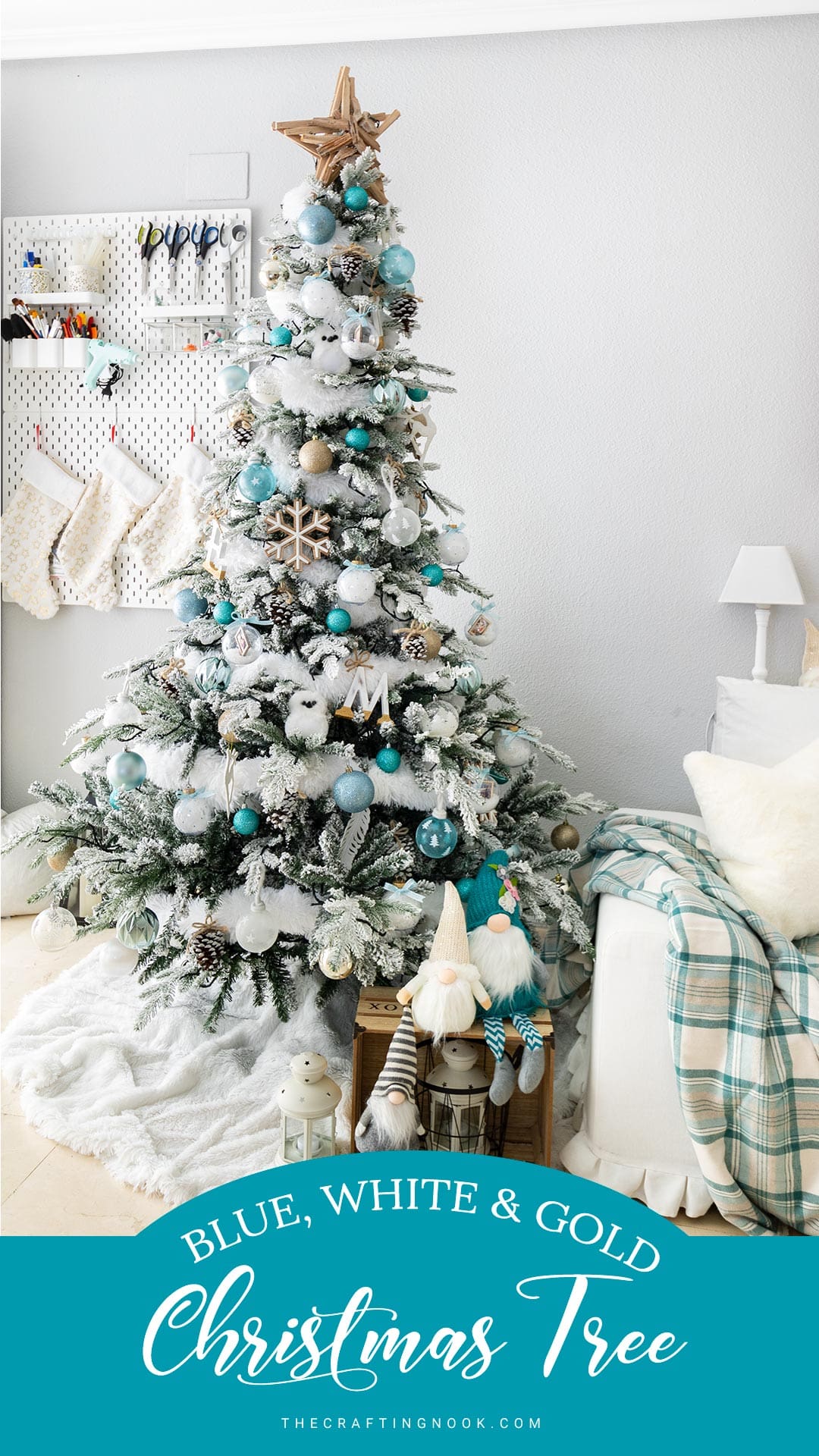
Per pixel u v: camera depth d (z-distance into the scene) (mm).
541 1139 2008
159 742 2111
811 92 2779
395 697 2119
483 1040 1931
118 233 3176
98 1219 1800
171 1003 2523
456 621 3088
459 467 3035
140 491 3189
